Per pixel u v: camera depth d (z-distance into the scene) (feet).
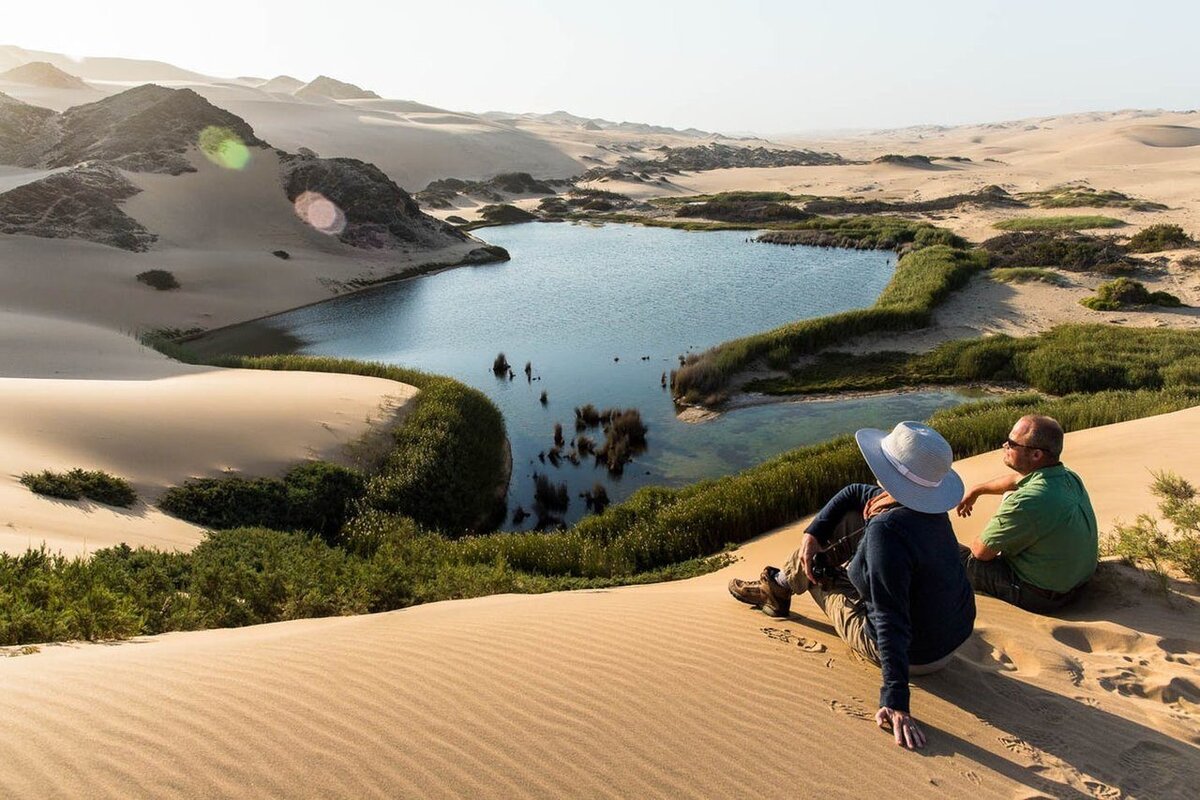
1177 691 12.91
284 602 23.26
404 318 121.29
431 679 12.39
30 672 11.75
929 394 74.38
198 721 10.29
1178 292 106.32
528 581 30.83
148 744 9.58
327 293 140.56
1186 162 289.94
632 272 150.10
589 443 64.54
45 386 53.93
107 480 39.93
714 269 149.07
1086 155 330.13
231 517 42.98
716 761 10.57
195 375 70.38
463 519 50.60
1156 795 10.32
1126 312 97.91
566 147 432.25
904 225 178.81
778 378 80.38
